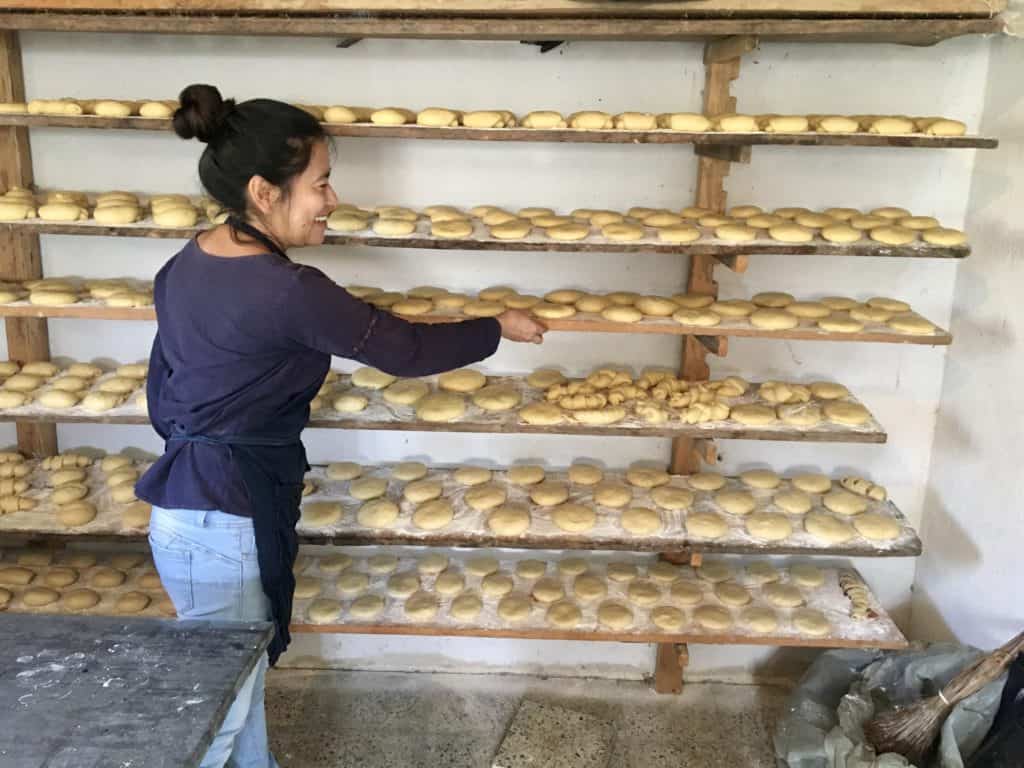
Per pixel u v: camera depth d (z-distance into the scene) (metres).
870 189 2.41
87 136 2.38
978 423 2.36
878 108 2.34
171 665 1.32
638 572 2.62
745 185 2.42
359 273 2.50
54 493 2.43
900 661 2.42
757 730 2.58
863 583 2.59
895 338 2.13
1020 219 2.15
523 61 2.32
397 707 2.66
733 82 2.33
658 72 2.31
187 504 1.73
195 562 1.76
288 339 1.64
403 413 2.28
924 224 2.19
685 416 2.22
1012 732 1.96
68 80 2.34
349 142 2.40
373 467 2.66
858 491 2.53
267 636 1.42
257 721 1.89
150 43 2.31
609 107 2.35
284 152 1.61
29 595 2.42
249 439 1.75
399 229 2.11
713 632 2.34
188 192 2.43
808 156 2.39
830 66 2.31
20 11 1.95
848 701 2.31
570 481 2.57
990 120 2.28
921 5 1.89
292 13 1.94
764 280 2.48
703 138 1.97
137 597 2.44
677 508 2.40
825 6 1.89
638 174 2.40
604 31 1.90
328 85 2.34
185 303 1.64
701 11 1.89
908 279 2.47
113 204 2.15
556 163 2.40
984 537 2.33
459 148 2.40
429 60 2.32
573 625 2.36
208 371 1.67
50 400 2.25
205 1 1.91
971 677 2.08
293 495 1.87
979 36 2.27
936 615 2.62
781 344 2.55
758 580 2.59
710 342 2.25
